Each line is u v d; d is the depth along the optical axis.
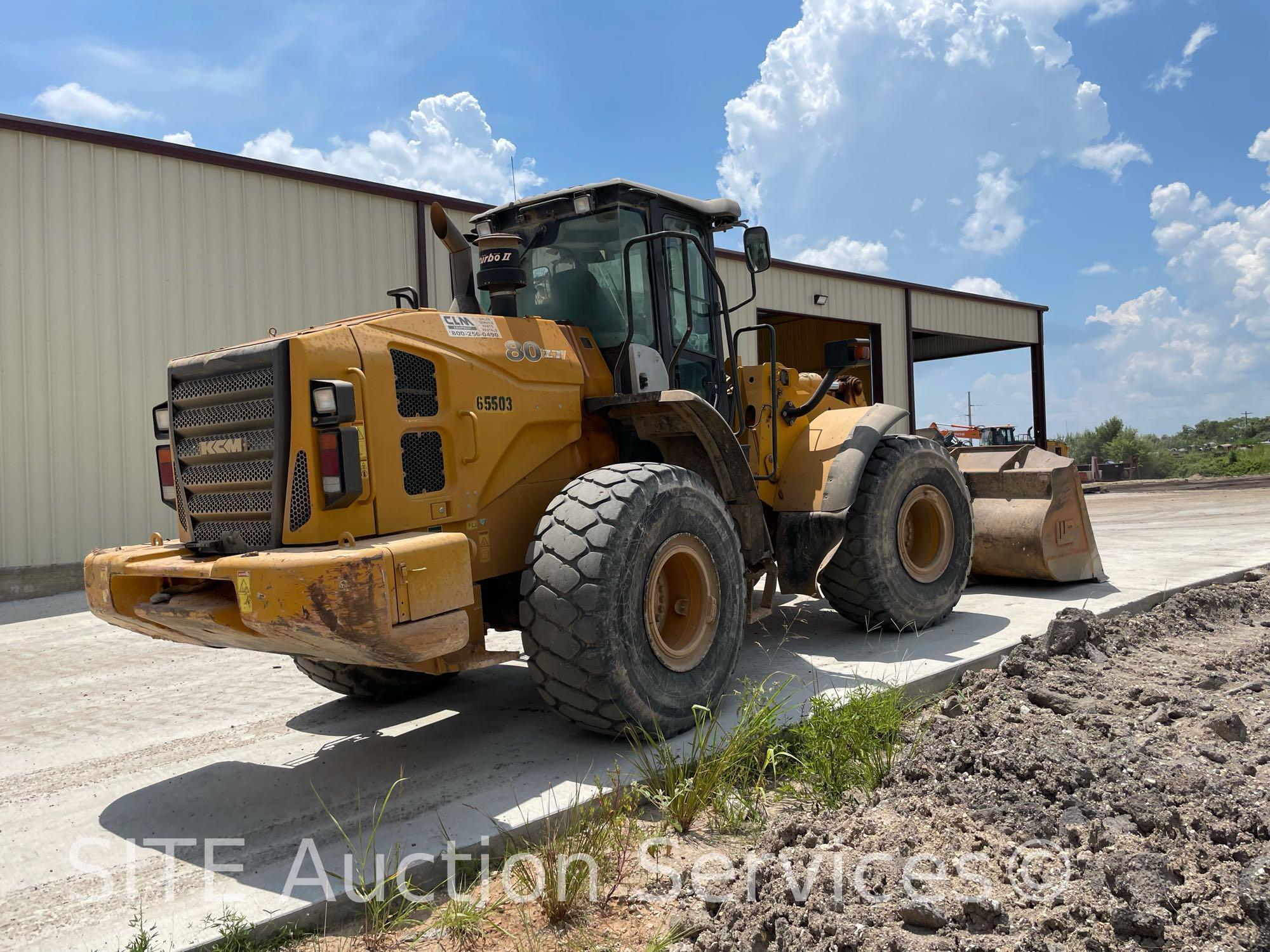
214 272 9.49
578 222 4.32
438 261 11.19
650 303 4.32
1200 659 4.35
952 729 3.24
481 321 3.61
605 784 3.03
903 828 2.57
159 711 4.36
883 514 4.92
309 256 10.16
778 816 2.85
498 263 3.76
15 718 4.32
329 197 10.32
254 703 4.46
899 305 18.94
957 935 2.03
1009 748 2.96
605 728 3.31
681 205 4.53
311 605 2.63
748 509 4.19
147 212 9.09
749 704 3.37
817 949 2.02
